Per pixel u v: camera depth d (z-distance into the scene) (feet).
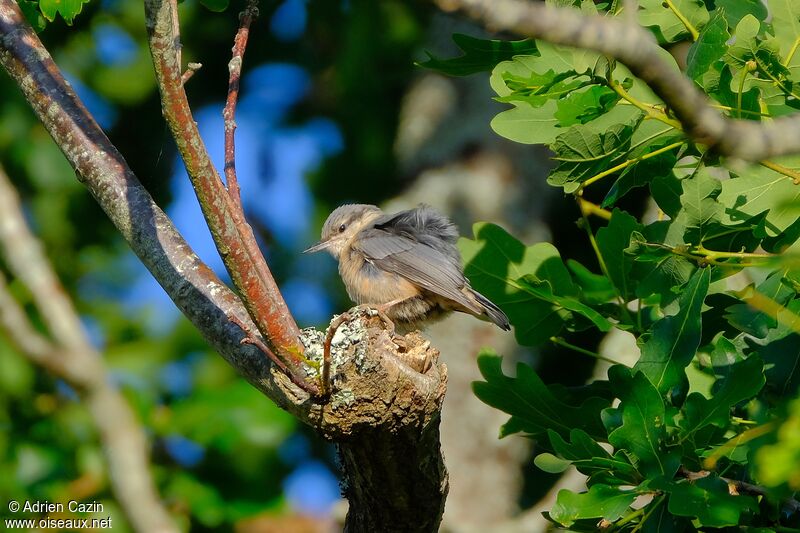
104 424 19.83
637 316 33.91
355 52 63.05
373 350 26.50
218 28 64.69
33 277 20.01
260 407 49.57
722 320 32.78
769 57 29.45
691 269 31.37
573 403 34.17
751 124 19.79
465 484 58.13
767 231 30.17
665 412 28.91
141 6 59.36
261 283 26.76
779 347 29.76
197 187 25.32
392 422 26.55
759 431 24.18
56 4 33.45
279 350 27.20
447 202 62.95
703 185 29.30
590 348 58.49
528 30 16.21
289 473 54.29
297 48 66.08
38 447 46.68
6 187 20.71
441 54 63.82
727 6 33.14
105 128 61.93
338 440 27.20
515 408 33.01
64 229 58.49
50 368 19.51
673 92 18.08
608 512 27.81
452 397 59.41
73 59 59.06
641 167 33.17
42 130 58.49
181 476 47.88
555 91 29.58
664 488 27.12
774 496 26.04
